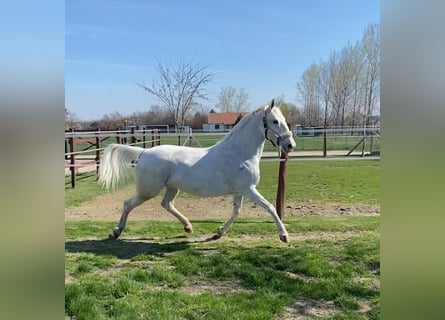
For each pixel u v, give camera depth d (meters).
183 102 25.47
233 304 2.90
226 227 4.73
